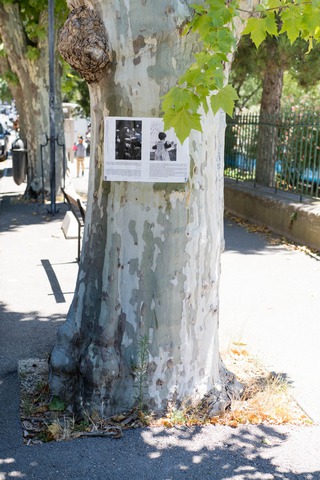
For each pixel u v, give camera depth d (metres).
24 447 4.51
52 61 14.39
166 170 4.61
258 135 15.37
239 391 5.25
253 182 15.83
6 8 16.75
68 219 12.29
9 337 6.78
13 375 5.70
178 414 4.86
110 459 4.38
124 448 4.50
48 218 14.26
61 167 17.66
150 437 4.64
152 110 4.54
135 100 4.54
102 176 4.77
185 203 4.69
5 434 4.66
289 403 5.27
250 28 4.32
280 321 7.42
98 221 4.87
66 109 30.12
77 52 4.45
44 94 17.08
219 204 4.97
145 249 4.73
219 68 3.74
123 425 4.77
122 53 4.46
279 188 14.57
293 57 15.15
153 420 4.84
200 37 4.28
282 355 6.34
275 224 13.11
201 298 4.91
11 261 10.21
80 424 4.79
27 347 6.48
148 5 4.33
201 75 3.76
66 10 16.02
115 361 4.83
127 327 4.83
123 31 4.41
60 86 17.38
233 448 4.54
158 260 4.74
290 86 25.06
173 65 4.44
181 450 4.49
